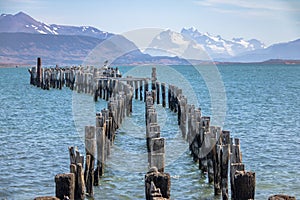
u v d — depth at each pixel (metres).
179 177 18.12
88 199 15.58
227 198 15.07
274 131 29.06
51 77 59.97
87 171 15.55
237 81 95.62
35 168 19.19
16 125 31.12
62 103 45.16
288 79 103.69
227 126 31.44
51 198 9.84
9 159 20.66
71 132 28.25
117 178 17.89
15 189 16.39
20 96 53.16
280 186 16.88
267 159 20.98
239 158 13.87
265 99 53.28
